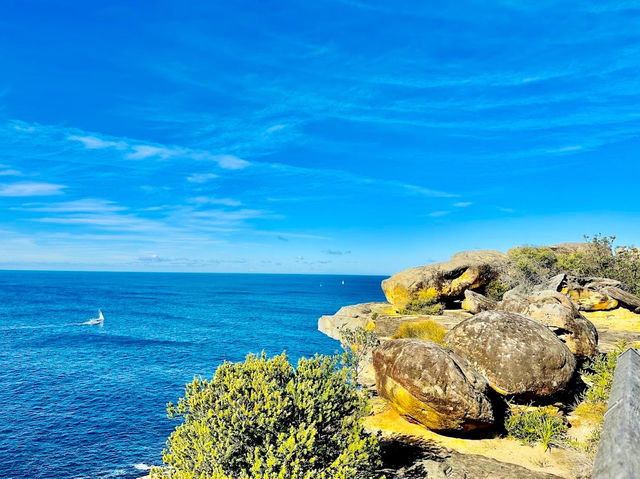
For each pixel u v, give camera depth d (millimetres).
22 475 26969
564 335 16016
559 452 11367
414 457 11219
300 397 8531
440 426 12148
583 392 14414
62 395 43750
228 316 114438
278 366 9836
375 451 8828
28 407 39906
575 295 28641
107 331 86375
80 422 36344
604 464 2145
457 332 14883
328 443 8555
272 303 159500
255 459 7543
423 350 12844
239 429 7957
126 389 46188
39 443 31922
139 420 37062
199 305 148375
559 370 13008
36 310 124375
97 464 28609
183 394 44750
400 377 12766
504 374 13094
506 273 35219
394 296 35625
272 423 7961
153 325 95688
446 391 11781
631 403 2654
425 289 34031
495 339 13789
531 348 13297
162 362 59219
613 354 15992
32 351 66062
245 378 9094
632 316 26281
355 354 17484
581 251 37844
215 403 8594
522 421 12609
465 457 11148
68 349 68000
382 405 15281
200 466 7695
